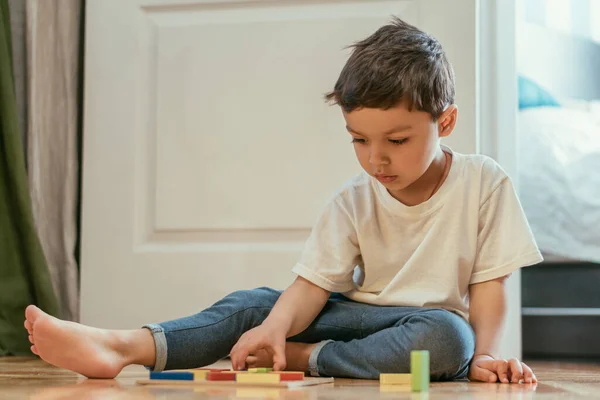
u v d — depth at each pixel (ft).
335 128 6.57
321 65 6.63
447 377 4.09
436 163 4.58
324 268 4.63
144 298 6.75
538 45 9.50
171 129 6.82
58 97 7.12
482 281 4.56
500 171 4.69
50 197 7.08
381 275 4.73
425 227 4.61
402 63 4.09
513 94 6.71
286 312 4.45
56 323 3.90
